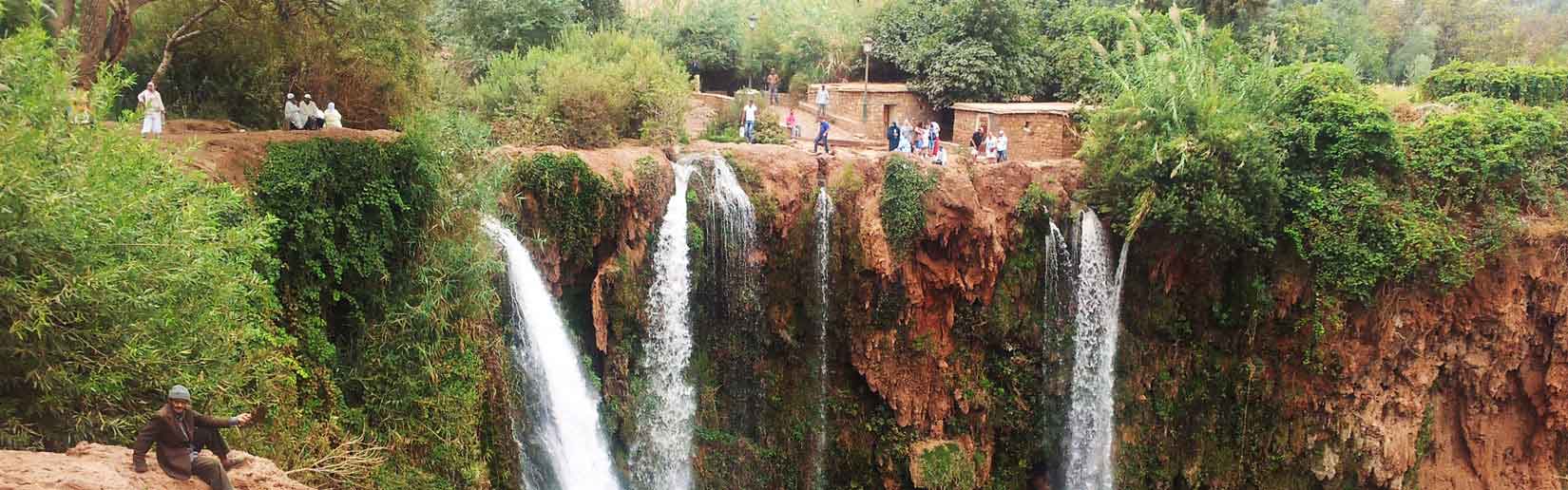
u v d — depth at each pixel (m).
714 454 28.86
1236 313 30.80
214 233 14.02
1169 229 29.19
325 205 19.09
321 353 18.62
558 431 24.02
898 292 28.69
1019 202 29.67
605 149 26.84
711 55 44.38
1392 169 29.31
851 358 29.50
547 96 29.77
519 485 22.39
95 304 12.48
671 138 30.89
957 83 39.59
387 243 19.95
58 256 12.22
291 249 18.36
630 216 25.64
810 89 41.75
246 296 15.56
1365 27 63.41
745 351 29.12
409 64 27.64
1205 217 28.16
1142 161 28.67
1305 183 29.23
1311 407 30.64
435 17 40.09
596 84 29.88
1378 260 28.72
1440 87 36.84
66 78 12.84
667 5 48.53
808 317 29.19
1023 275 30.11
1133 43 35.38
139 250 12.93
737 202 27.80
